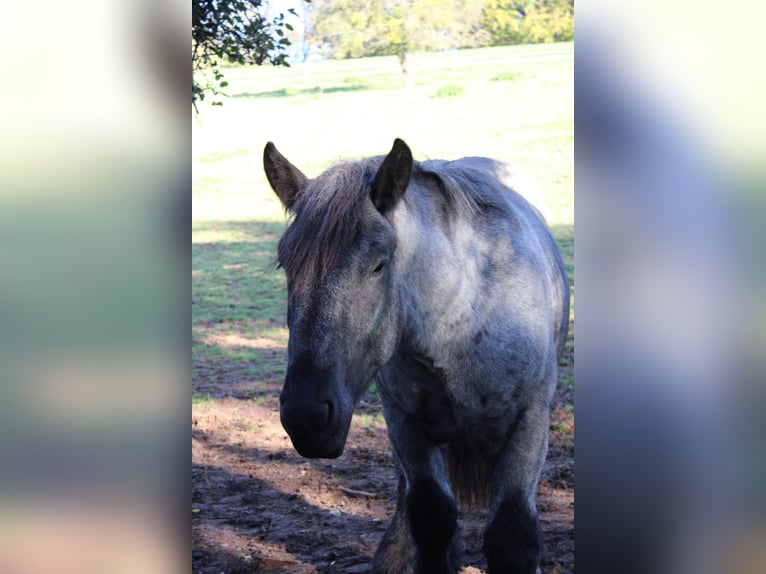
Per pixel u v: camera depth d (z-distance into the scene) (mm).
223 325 10109
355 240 2775
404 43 25250
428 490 3527
